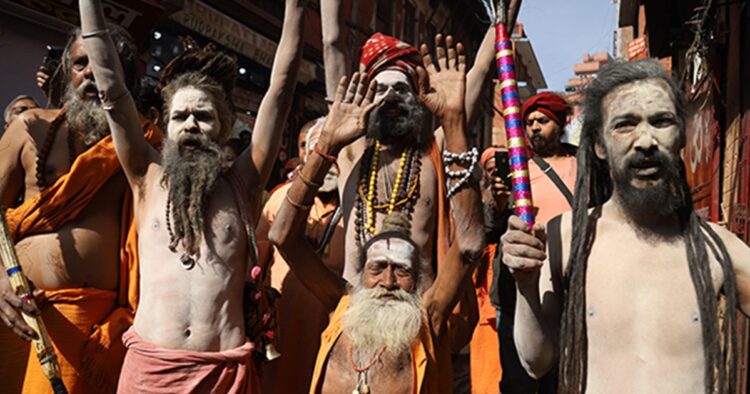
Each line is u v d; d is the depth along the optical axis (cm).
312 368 362
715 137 700
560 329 233
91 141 358
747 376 470
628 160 221
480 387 459
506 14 260
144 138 332
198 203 304
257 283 319
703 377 213
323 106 1486
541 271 247
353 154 365
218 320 299
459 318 329
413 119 339
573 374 223
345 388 294
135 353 295
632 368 217
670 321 216
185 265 299
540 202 420
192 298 297
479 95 362
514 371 401
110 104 316
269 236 315
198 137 314
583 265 230
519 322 235
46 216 347
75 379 338
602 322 223
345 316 301
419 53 350
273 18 1253
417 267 310
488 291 470
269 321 318
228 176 326
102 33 316
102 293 351
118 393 298
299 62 343
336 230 379
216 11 1094
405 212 336
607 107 228
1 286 311
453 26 2348
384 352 292
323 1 389
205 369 289
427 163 346
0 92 661
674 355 215
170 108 320
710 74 718
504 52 252
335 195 413
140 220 320
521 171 239
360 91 314
